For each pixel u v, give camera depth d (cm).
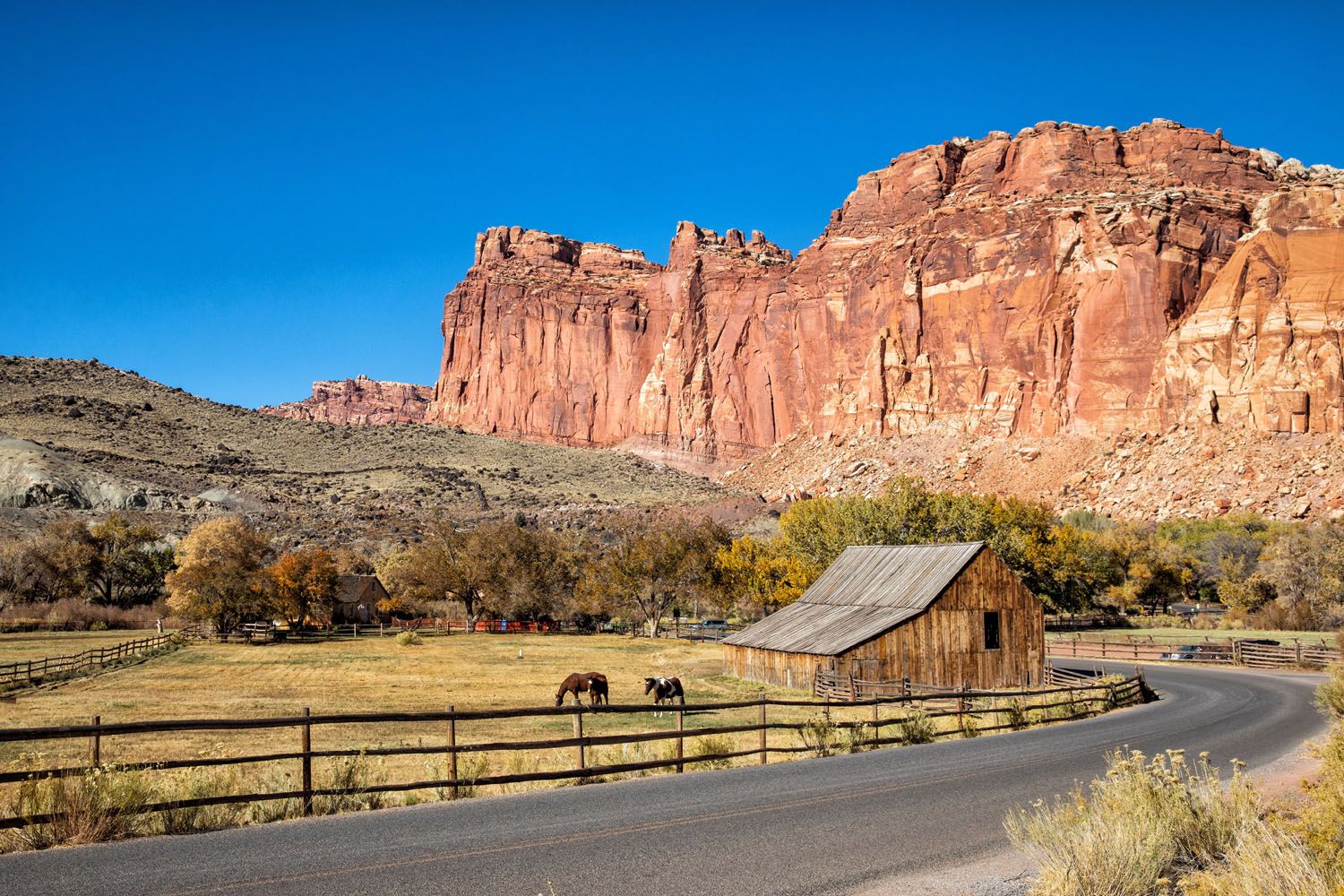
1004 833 1093
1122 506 11431
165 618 6838
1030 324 14238
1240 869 746
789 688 3512
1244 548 8375
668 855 990
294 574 6669
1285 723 2247
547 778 1387
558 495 14312
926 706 2861
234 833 1073
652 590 6762
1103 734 2072
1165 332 13100
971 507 6334
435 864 945
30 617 6669
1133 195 13838
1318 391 11681
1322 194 12644
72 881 873
